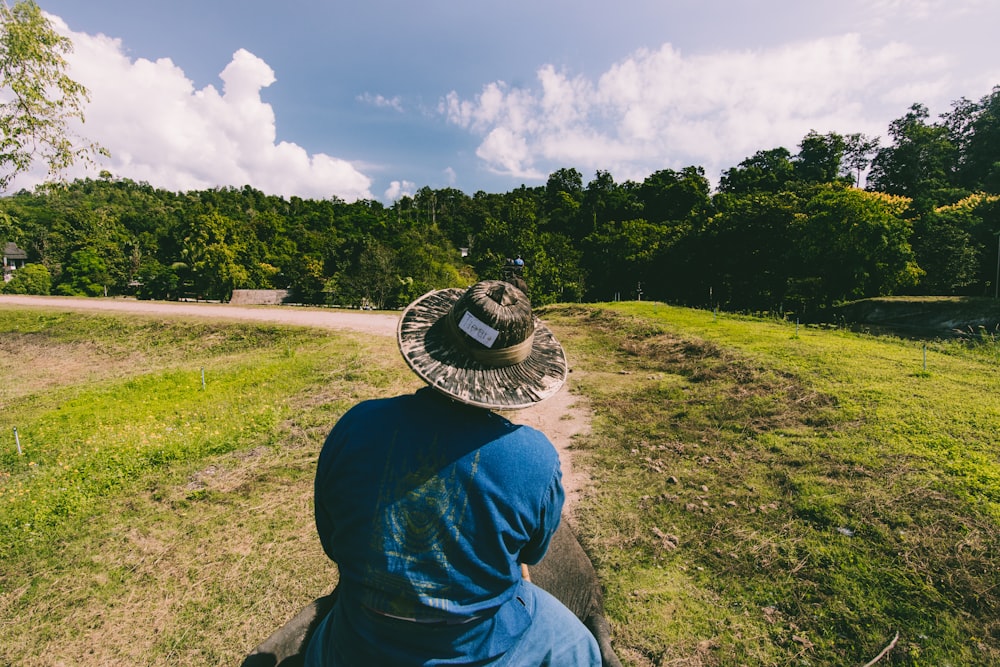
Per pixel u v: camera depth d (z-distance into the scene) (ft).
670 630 12.05
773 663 11.06
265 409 31.71
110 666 12.20
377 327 63.67
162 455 24.91
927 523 14.83
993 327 54.39
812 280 106.83
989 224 102.17
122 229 237.25
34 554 16.92
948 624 11.62
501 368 4.42
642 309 60.39
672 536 15.62
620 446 23.13
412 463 4.08
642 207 263.49
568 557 7.97
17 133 36.19
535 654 4.53
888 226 98.22
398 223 299.79
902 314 61.98
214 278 173.88
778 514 16.31
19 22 36.14
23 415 39.14
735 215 133.39
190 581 15.15
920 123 199.52
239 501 20.07
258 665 5.66
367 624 4.03
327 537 4.80
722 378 31.27
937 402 23.31
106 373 57.57
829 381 27.61
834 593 12.85
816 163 230.68
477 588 4.00
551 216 287.69
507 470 4.05
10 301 104.22
